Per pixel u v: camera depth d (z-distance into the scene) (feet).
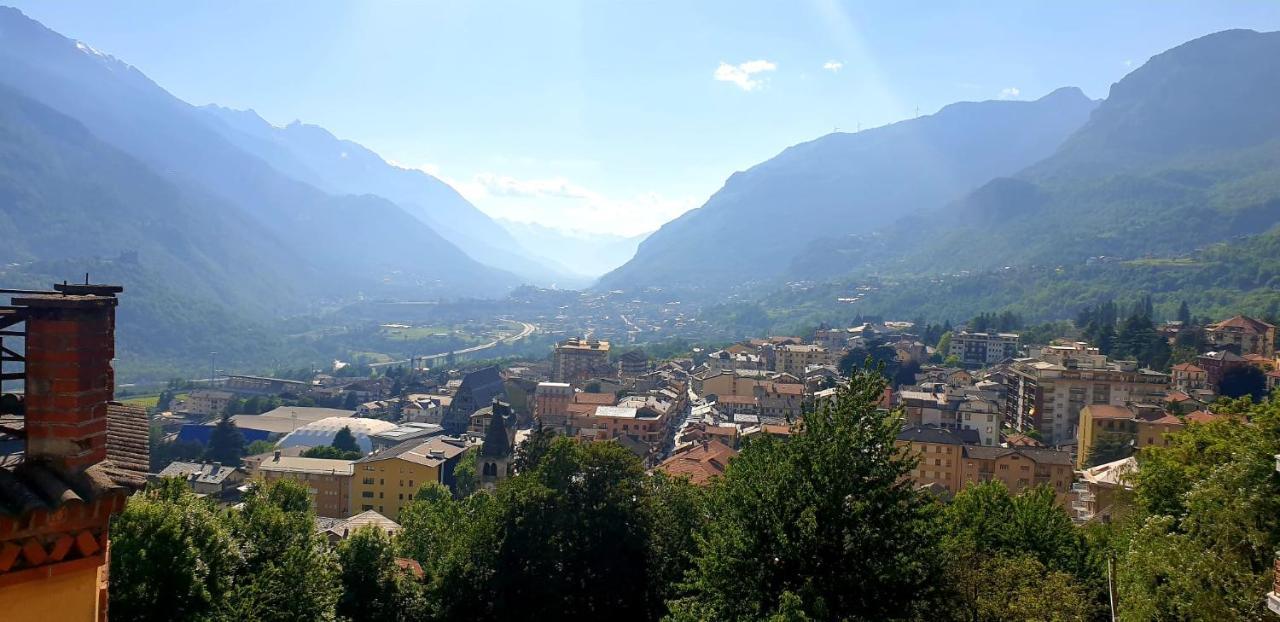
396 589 210.79
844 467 107.24
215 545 159.33
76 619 40.50
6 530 37.19
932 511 110.52
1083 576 164.86
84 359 41.22
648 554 213.46
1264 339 644.69
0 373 40.24
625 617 206.69
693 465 401.29
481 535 213.05
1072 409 522.06
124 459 47.24
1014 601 135.44
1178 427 403.75
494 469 438.40
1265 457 111.24
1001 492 195.62
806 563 105.50
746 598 107.65
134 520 143.43
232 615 153.38
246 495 247.50
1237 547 108.58
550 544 207.51
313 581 176.45
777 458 116.88
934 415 525.75
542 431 332.60
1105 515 247.29
